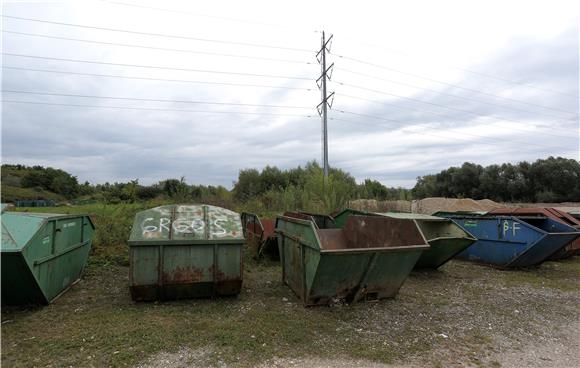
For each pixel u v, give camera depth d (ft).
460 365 13.50
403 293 22.57
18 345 13.97
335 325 16.90
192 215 20.98
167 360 13.07
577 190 158.20
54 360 12.86
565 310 20.40
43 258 17.80
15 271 16.28
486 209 71.51
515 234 30.14
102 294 21.04
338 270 18.53
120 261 28.76
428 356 14.14
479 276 28.43
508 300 21.95
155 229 19.40
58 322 16.37
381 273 19.76
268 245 30.76
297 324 16.75
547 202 158.92
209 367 12.69
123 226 36.01
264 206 61.41
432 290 23.76
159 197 55.98
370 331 16.38
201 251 19.51
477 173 174.09
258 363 13.08
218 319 17.16
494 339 16.01
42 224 17.66
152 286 18.83
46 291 18.43
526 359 14.15
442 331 16.70
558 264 34.63
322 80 87.92
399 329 16.75
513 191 166.81
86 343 14.20
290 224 22.71
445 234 30.04
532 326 17.74
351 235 24.63
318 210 55.57
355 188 68.90
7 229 16.42
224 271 19.72
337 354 14.02
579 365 13.74
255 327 16.21
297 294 21.12
